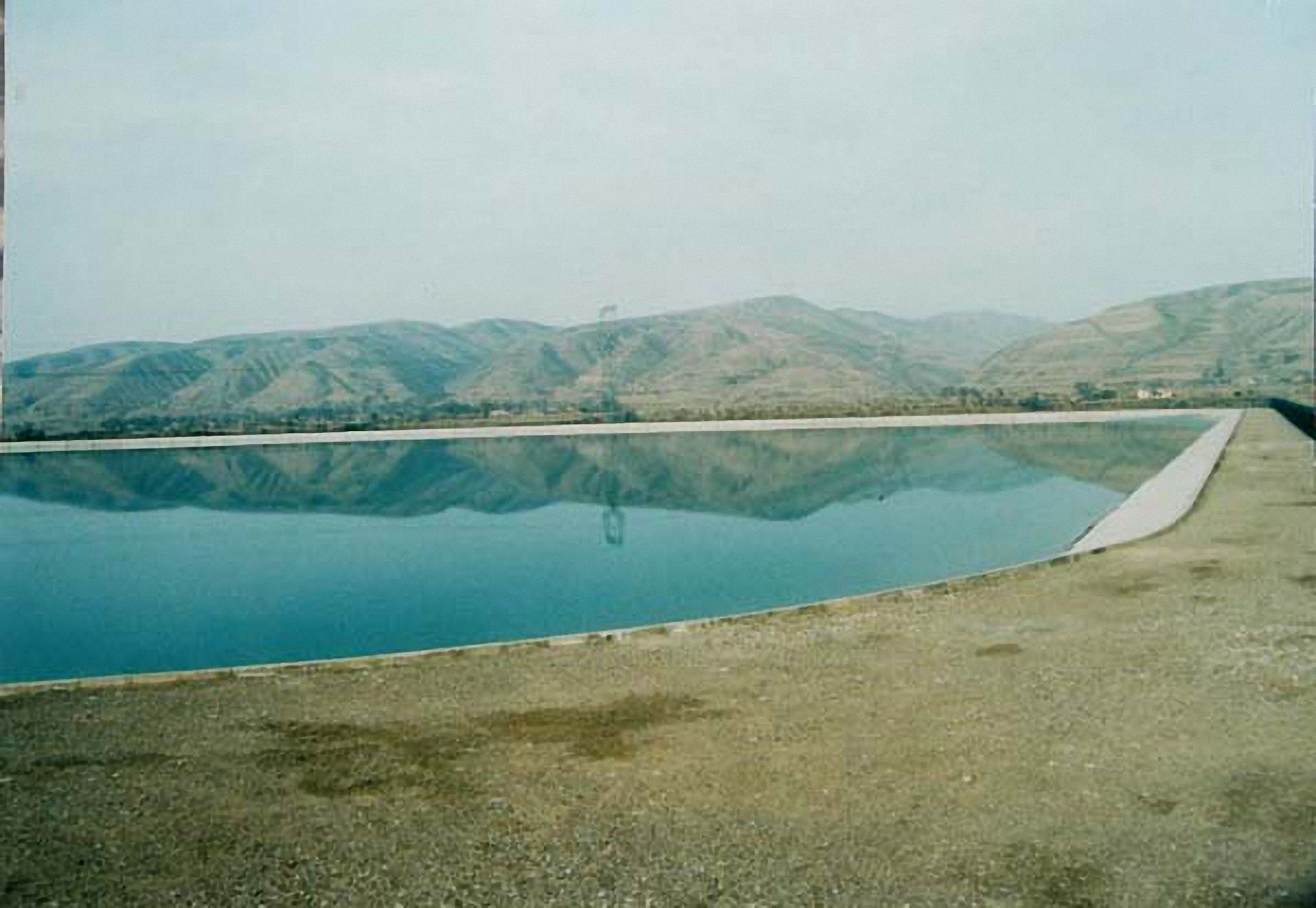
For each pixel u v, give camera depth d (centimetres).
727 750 432
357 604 1066
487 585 1138
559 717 492
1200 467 1670
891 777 393
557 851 339
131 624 1008
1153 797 365
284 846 351
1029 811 356
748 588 1045
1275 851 320
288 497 2391
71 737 482
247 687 572
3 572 1363
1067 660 559
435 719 497
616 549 1370
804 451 3162
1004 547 1249
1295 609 659
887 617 694
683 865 325
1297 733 428
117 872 334
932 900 296
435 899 309
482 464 3080
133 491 2634
